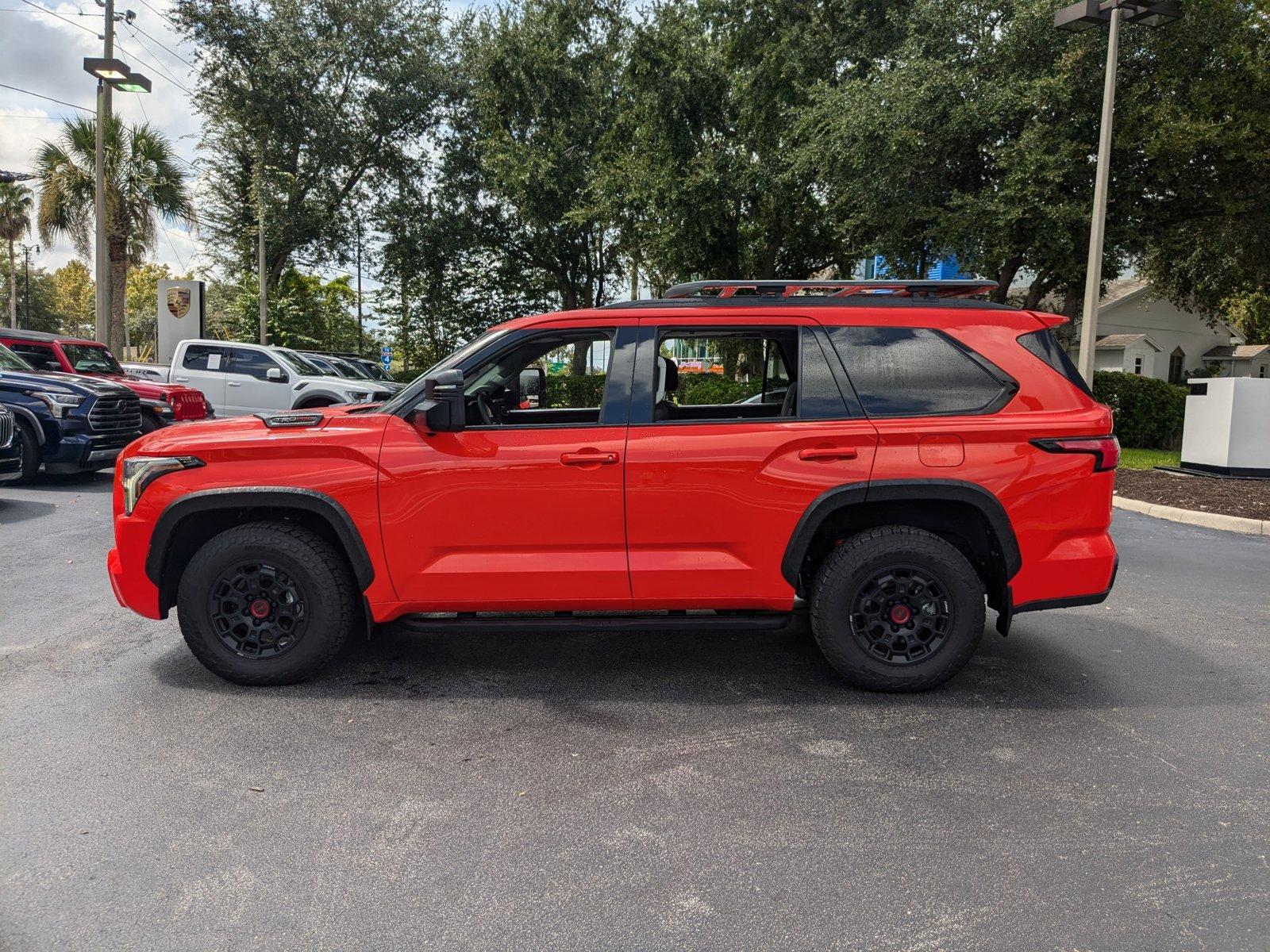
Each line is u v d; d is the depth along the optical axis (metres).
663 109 22.02
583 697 3.99
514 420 4.66
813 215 24.33
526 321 4.10
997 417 3.91
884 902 2.40
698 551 3.92
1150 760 3.35
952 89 16.14
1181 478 12.02
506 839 2.73
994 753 3.41
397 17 28.47
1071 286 19.66
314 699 3.92
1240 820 2.88
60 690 3.98
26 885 2.45
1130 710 3.87
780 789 3.09
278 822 2.83
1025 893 2.45
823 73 19.89
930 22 17.23
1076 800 3.02
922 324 4.04
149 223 28.95
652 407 3.95
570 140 26.22
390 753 3.37
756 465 3.85
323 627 3.97
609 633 5.02
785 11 20.31
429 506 3.86
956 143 16.92
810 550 4.19
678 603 3.97
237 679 4.01
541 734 3.56
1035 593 3.93
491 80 26.47
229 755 3.32
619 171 23.02
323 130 27.27
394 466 3.86
